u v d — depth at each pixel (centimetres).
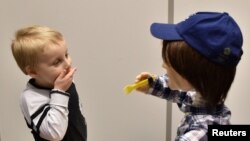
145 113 114
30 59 76
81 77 110
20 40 77
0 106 116
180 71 62
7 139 118
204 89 62
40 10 105
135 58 108
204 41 59
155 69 108
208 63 60
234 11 104
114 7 104
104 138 116
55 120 74
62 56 77
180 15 104
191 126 64
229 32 60
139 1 103
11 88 114
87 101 112
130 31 105
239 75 111
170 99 84
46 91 80
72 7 104
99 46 107
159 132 116
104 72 109
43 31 78
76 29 106
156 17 104
